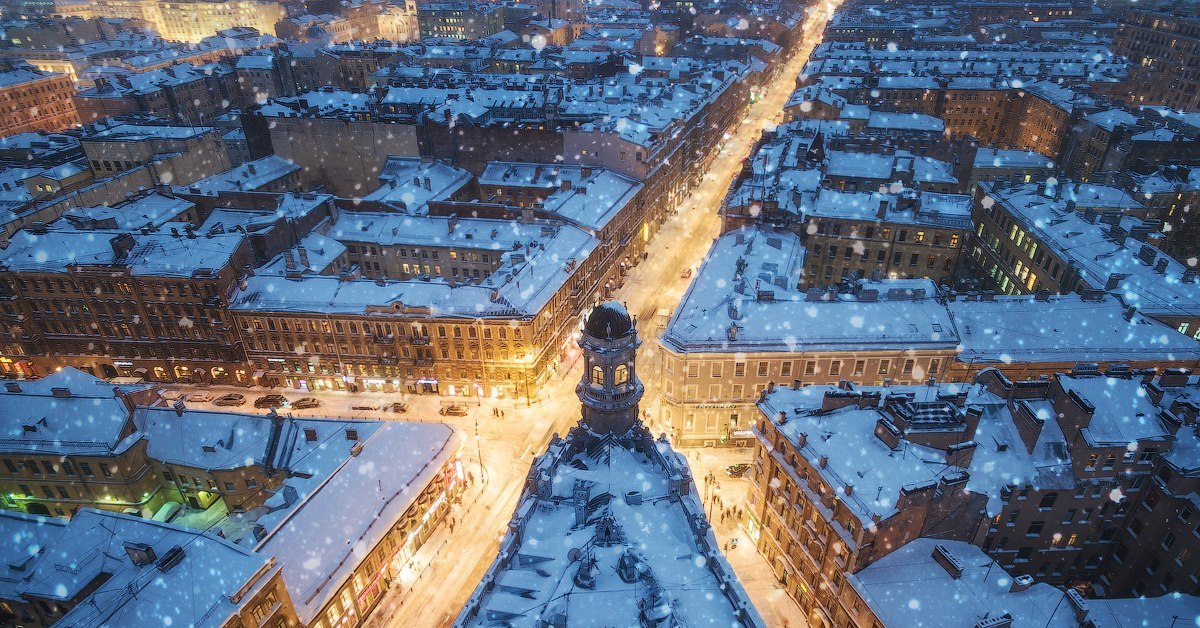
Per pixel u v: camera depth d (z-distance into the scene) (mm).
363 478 67438
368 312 88500
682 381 78250
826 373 77438
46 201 115000
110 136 135375
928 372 76750
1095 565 61500
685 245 141750
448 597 66000
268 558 50969
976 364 75000
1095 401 56062
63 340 96312
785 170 118750
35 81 196000
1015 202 106812
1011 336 77250
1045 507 56469
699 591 41719
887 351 75375
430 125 138625
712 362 76750
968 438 56000
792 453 59562
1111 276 83062
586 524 46938
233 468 67625
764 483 64812
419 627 63281
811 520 57812
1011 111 174500
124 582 49312
